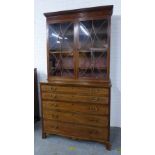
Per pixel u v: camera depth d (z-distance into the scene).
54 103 2.28
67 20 2.21
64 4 2.68
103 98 2.01
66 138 2.42
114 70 2.58
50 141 2.33
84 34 2.23
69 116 2.22
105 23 2.12
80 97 2.12
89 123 2.13
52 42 2.43
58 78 2.40
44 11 2.80
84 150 2.10
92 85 2.04
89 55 2.26
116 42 2.51
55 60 2.46
